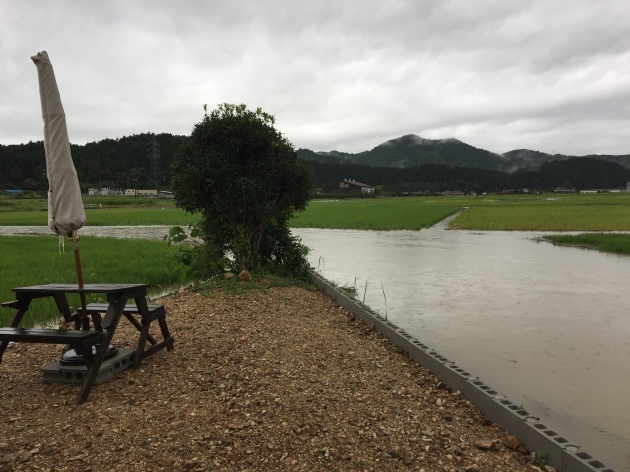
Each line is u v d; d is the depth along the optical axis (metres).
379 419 4.13
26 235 29.48
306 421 3.99
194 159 9.93
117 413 4.09
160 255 16.84
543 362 5.97
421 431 3.96
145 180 174.00
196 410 4.17
